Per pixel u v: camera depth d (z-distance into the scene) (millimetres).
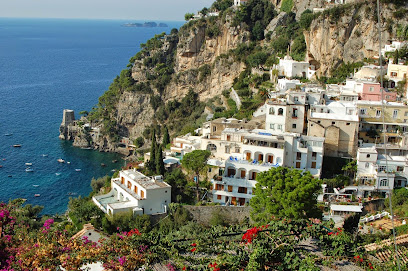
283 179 73688
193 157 92938
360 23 147750
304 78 149500
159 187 88938
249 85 169750
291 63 150750
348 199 88562
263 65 180250
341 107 103312
